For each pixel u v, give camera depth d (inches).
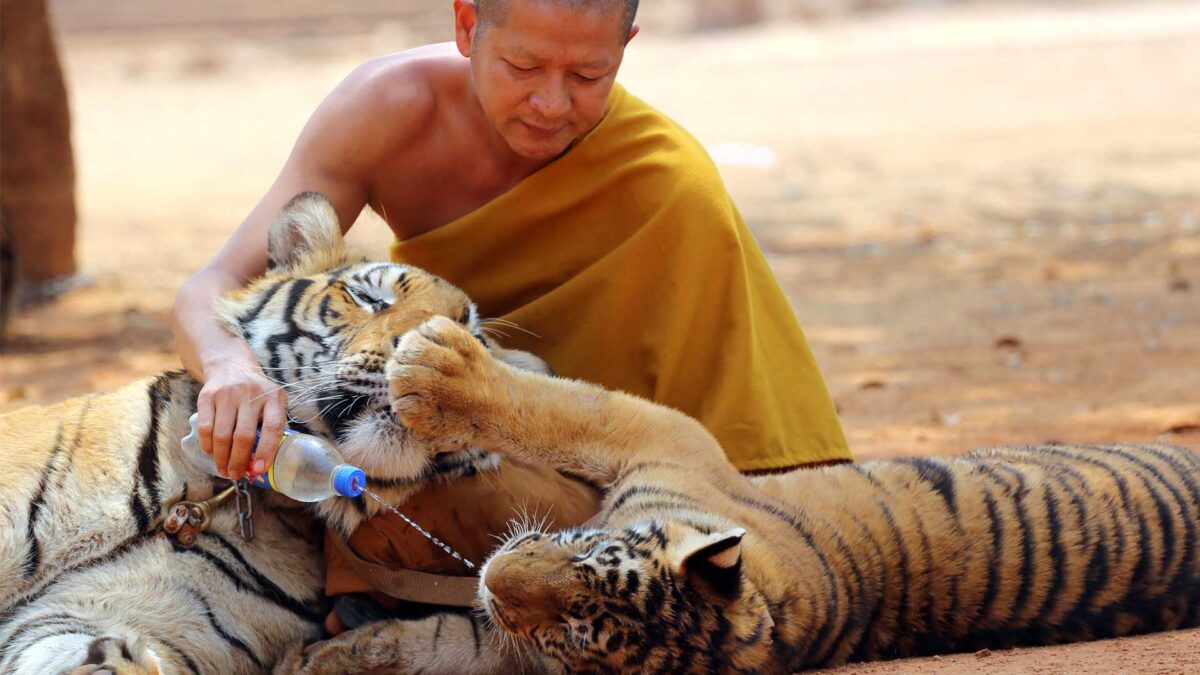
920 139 1433.3
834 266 852.6
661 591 219.9
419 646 244.4
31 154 757.9
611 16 261.1
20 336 680.4
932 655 262.4
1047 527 270.7
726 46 2256.4
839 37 2308.1
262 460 238.1
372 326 263.6
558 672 235.3
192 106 1863.9
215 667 249.9
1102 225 934.4
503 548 232.5
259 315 271.0
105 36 2287.2
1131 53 1973.4
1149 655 236.8
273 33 2287.2
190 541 250.8
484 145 301.1
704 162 308.0
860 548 260.5
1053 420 452.1
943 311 697.0
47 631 231.9
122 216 1112.2
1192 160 1194.6
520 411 262.1
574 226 302.5
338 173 298.5
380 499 250.8
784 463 304.2
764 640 223.8
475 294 307.4
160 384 269.3
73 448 256.5
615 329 299.6
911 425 457.4
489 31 265.3
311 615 262.8
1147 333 604.4
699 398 303.9
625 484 261.7
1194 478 294.4
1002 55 2039.9
